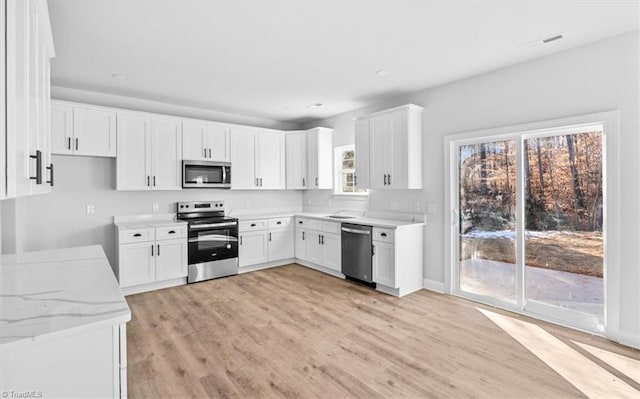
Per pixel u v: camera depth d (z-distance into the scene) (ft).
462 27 8.28
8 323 3.52
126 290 12.87
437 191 13.09
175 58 10.14
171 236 13.82
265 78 11.98
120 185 13.32
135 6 7.22
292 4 7.21
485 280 11.97
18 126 3.24
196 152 15.23
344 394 6.71
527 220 10.87
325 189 18.62
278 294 12.88
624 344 8.67
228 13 7.55
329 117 18.35
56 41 8.91
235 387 6.94
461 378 7.22
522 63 10.57
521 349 8.48
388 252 12.75
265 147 17.67
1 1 2.75
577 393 6.68
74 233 13.15
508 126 10.91
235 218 15.74
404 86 12.92
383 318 10.50
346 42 9.11
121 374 4.01
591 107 9.19
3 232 10.53
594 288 9.48
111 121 13.08
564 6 7.30
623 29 8.40
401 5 7.27
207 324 10.06
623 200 8.70
